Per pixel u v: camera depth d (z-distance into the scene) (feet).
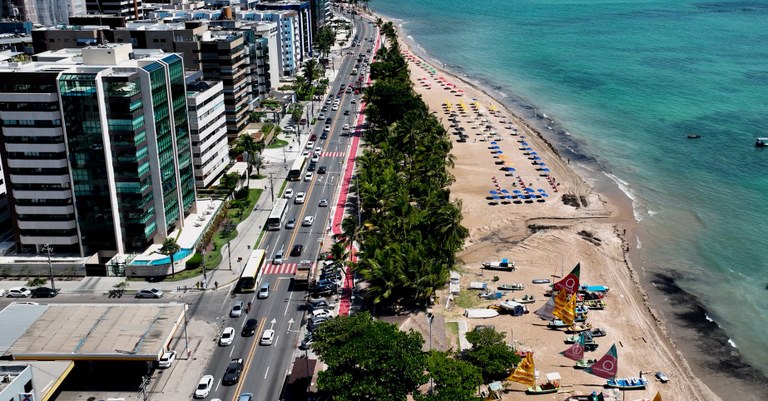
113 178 574.56
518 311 539.70
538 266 629.51
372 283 532.32
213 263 609.42
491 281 596.70
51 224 583.17
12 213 581.94
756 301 590.14
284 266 604.90
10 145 557.74
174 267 589.73
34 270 582.35
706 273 635.66
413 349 423.64
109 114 556.92
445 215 579.07
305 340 489.67
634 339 522.47
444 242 577.84
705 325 554.46
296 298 553.23
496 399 441.27
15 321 466.70
